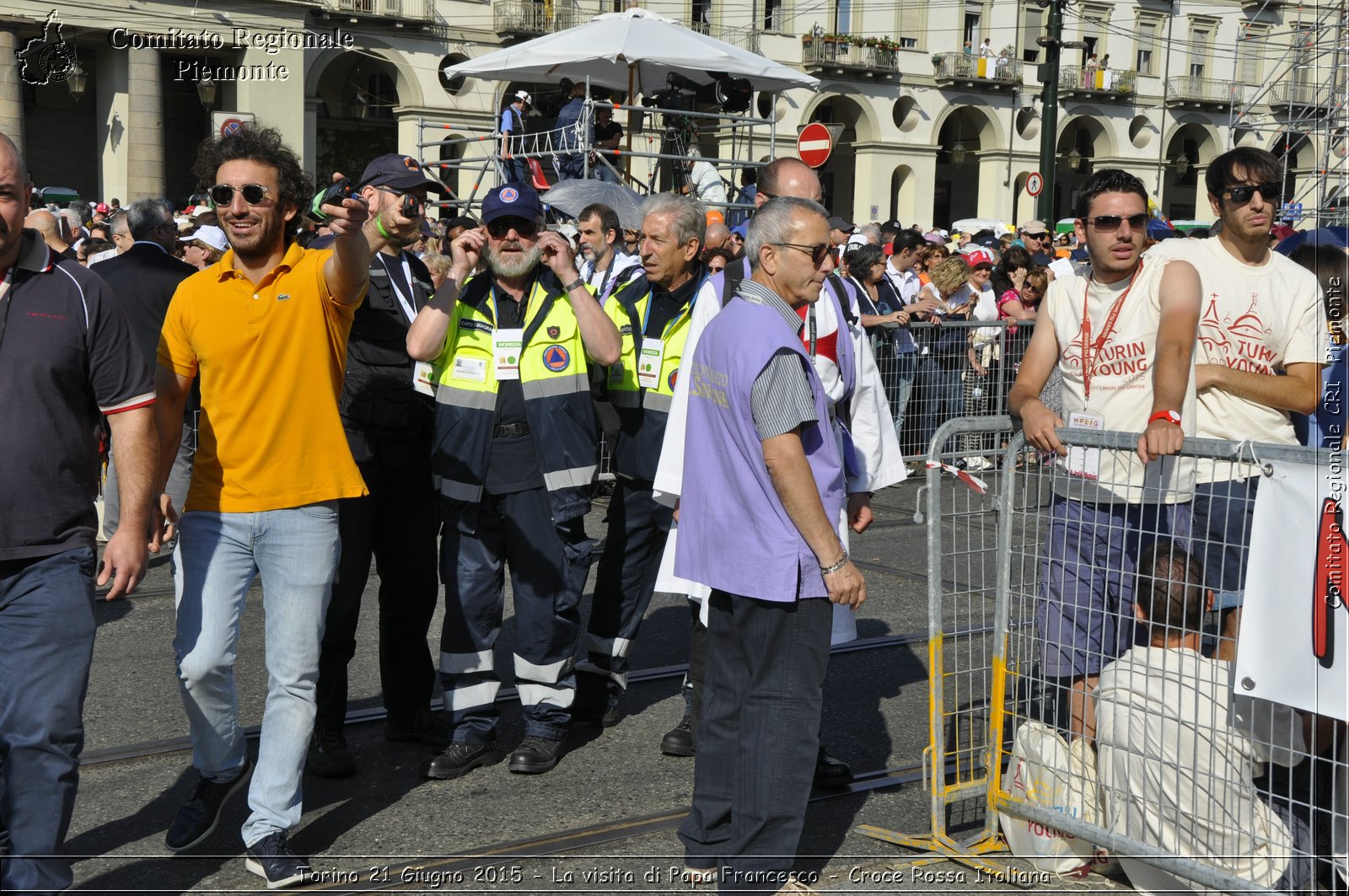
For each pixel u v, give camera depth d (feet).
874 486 13.65
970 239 68.85
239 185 11.34
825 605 11.12
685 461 11.57
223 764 12.18
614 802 13.57
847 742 15.40
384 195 13.64
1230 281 13.00
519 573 14.30
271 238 11.74
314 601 11.66
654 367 15.61
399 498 14.90
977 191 154.61
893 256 39.70
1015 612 12.53
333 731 14.33
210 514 11.66
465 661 14.35
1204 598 10.59
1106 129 150.51
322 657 14.19
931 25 138.51
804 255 10.91
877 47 133.69
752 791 11.04
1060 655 11.94
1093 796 11.71
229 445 11.54
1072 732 11.90
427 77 107.04
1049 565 12.05
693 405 11.48
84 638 10.41
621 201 34.04
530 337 14.24
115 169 93.71
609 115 40.45
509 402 14.19
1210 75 155.63
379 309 14.46
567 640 14.53
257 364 11.45
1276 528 9.82
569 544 14.73
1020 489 12.69
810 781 11.18
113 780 14.02
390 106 112.78
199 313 11.51
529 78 45.50
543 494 14.24
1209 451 10.30
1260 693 9.95
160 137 90.43
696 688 13.89
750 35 127.24
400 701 15.25
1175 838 10.89
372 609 21.45
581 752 15.17
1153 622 11.01
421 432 14.87
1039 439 11.73
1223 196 12.73
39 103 98.07
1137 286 12.42
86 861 11.96
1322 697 9.57
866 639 19.65
